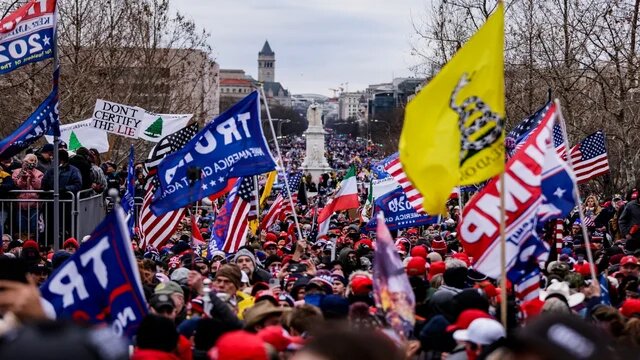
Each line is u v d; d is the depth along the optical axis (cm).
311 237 4216
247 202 2730
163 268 2222
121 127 3381
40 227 2781
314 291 1645
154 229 2558
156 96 7738
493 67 1377
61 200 2705
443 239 3162
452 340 1271
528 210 1559
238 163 2253
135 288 1155
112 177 3672
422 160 1377
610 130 5484
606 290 1906
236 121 2245
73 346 475
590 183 5725
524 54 5819
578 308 1652
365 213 4588
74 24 6694
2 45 2405
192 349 1235
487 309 1347
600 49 5259
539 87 5906
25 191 2716
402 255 2425
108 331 516
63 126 3778
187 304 1659
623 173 5294
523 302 1573
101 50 6725
